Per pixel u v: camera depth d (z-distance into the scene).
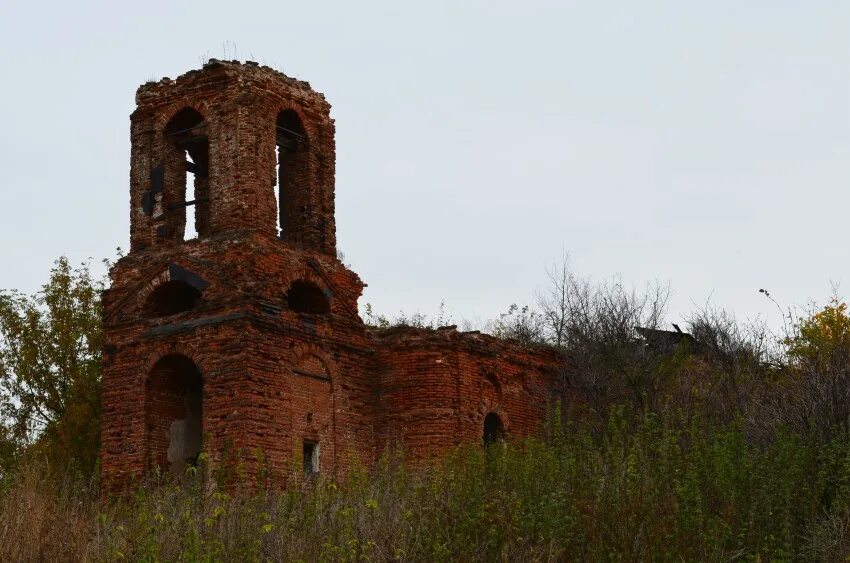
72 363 47.94
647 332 44.31
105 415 36.00
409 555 21.22
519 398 39.84
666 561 21.23
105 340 36.69
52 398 47.78
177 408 36.25
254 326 34.16
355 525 21.80
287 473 34.12
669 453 25.48
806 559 22.38
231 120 36.03
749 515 22.88
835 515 23.27
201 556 20.16
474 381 38.09
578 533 22.42
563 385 41.03
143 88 37.81
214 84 36.50
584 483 24.25
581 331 44.69
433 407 36.94
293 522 21.75
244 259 34.78
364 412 37.31
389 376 37.59
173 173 37.41
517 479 25.11
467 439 37.16
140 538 20.81
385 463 28.00
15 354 47.97
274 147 36.50
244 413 33.47
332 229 38.12
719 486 23.70
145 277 36.19
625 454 27.22
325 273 36.97
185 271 35.44
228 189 35.62
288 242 36.22
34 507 21.47
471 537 22.25
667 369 39.59
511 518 22.52
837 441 25.70
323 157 38.38
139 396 35.53
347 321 37.16
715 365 38.19
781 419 28.62
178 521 21.25
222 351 34.12
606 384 40.50
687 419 29.97
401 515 22.45
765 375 35.97
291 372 35.06
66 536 21.19
